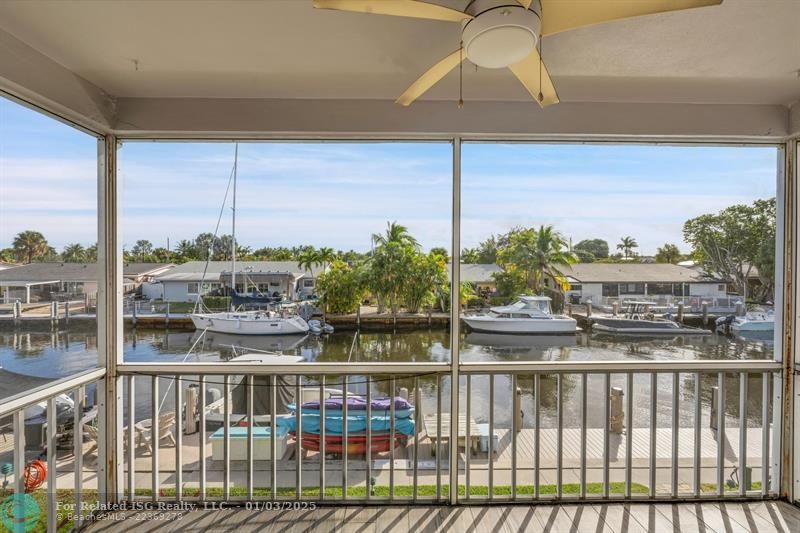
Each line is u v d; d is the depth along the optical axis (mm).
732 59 1881
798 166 2402
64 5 1502
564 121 2355
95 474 2322
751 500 2385
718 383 2451
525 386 2490
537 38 1256
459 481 2451
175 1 1484
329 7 1170
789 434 2402
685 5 1139
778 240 2477
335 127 2344
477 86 2182
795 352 2395
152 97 2312
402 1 1140
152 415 2352
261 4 1502
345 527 2154
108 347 2340
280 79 2123
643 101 2355
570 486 2492
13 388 1824
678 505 2344
